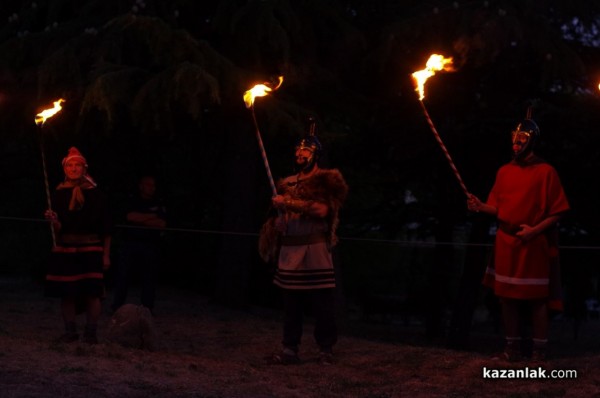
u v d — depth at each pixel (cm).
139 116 1134
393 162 1758
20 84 1275
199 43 1156
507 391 640
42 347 735
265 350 898
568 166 1572
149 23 1118
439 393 642
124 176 1805
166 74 1118
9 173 1809
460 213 1784
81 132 1405
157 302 1402
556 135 1539
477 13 1268
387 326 2355
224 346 921
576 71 1334
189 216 2034
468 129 1536
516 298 711
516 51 1424
